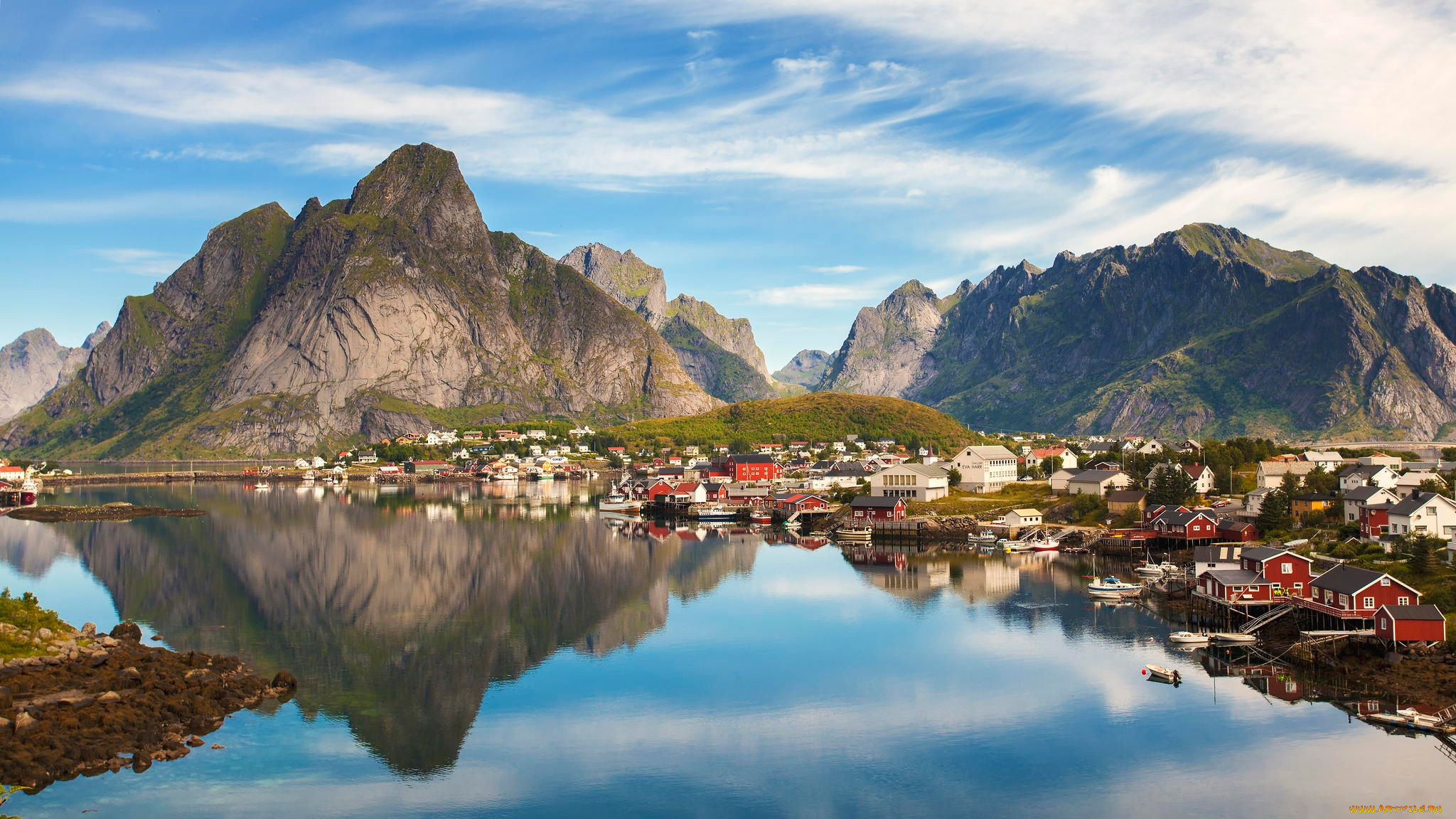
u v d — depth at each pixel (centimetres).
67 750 6062
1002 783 6003
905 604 11100
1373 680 7750
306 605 11062
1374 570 9325
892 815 5594
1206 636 9088
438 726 7019
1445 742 6569
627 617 10475
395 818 5566
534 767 6291
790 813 5631
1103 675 8162
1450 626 8200
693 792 5919
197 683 7494
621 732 6931
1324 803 5694
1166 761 6309
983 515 17600
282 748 6538
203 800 5712
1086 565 14025
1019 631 9706
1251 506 15338
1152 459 19738
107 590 11881
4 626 7881
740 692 7800
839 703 7500
